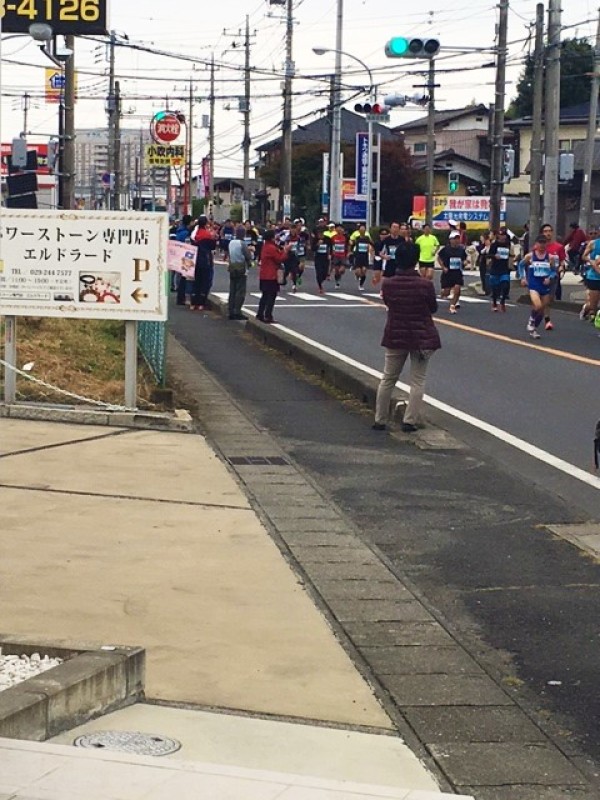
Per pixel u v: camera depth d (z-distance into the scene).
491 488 10.50
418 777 4.92
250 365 18.61
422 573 7.99
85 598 6.99
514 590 7.64
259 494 9.98
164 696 5.62
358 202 64.44
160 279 12.24
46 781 4.44
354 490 10.38
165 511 9.13
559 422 13.55
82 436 11.81
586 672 6.27
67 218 12.23
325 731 5.34
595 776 5.07
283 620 6.80
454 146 97.06
